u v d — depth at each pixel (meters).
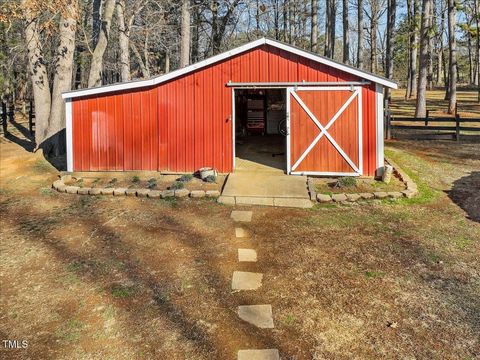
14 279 4.93
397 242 5.90
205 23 24.53
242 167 10.30
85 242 6.06
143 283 4.78
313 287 4.62
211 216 7.20
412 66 30.45
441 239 5.99
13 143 15.76
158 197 8.28
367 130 9.24
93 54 13.94
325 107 9.34
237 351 3.54
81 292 4.60
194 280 4.83
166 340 3.71
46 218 7.19
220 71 9.57
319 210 7.46
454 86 20.33
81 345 3.67
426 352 3.48
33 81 12.77
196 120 9.73
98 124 9.98
